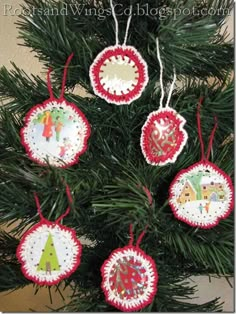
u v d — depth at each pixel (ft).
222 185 1.05
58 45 1.08
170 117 1.05
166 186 1.14
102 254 1.19
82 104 1.13
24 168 1.07
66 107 1.06
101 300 1.07
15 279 1.14
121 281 0.99
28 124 1.06
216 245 1.08
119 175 1.09
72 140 1.05
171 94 1.17
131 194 0.99
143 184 1.04
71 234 1.02
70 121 1.05
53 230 1.01
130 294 0.99
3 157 1.10
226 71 1.20
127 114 1.12
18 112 1.16
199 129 1.08
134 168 1.07
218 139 1.21
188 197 1.05
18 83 1.15
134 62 1.05
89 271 1.16
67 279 1.17
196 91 1.17
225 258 1.06
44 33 1.08
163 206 1.05
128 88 1.04
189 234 1.09
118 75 1.04
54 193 1.03
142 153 1.11
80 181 1.05
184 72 1.19
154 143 1.05
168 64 1.08
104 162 1.12
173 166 1.13
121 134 1.18
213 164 1.07
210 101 1.11
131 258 1.00
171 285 1.18
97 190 1.06
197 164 1.07
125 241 1.11
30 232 1.01
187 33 1.01
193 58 1.11
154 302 1.05
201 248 1.05
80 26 1.17
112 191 1.01
